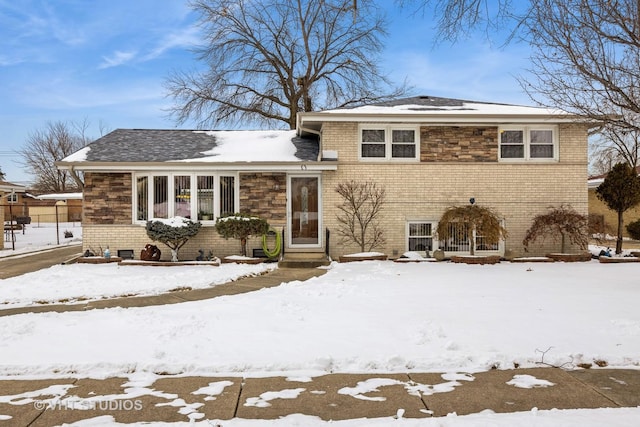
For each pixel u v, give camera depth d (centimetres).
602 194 1600
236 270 1242
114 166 1432
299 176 1525
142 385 480
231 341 603
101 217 1470
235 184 1505
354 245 1499
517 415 405
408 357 539
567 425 382
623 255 1500
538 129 1519
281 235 1473
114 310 783
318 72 3117
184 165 1448
